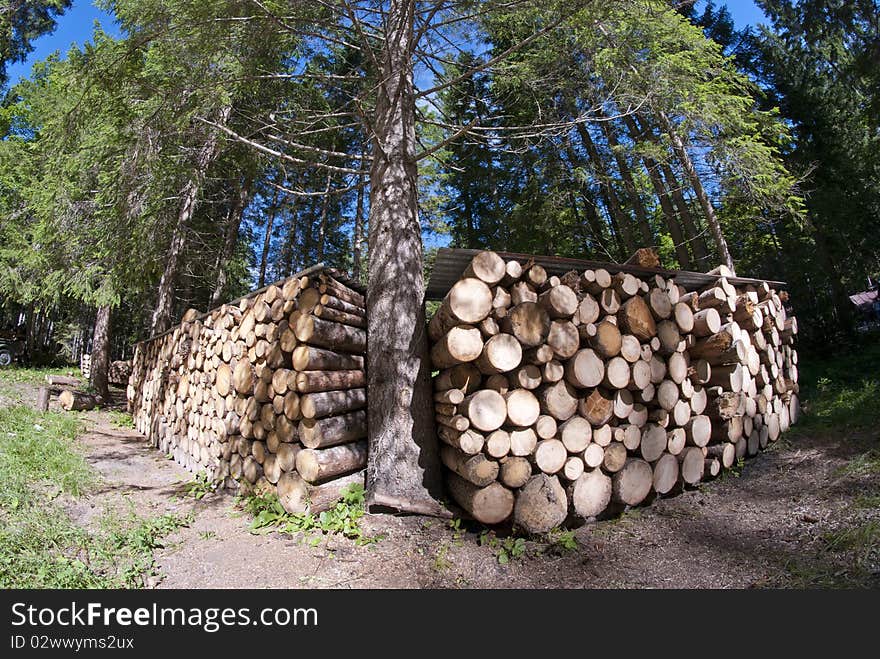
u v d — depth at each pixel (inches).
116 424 341.7
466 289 129.6
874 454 158.1
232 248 542.9
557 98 266.4
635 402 150.6
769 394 200.1
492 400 129.5
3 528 124.4
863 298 551.2
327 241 787.4
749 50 535.8
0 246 442.9
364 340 183.6
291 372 152.9
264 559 128.3
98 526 141.4
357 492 150.8
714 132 291.3
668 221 411.8
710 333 168.4
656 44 240.1
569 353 135.4
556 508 132.6
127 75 198.1
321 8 195.0
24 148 570.6
